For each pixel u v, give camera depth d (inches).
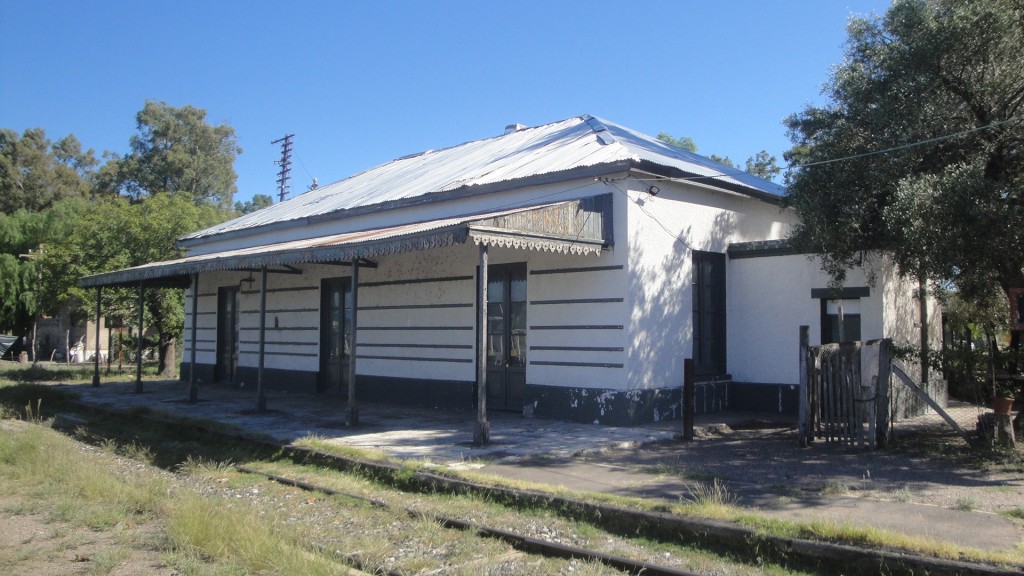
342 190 840.3
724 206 550.0
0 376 956.0
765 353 531.2
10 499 315.3
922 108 391.5
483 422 395.9
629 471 331.6
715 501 266.7
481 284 391.5
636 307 463.8
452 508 286.0
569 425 459.8
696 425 454.3
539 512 276.2
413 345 588.1
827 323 511.5
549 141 640.4
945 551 202.2
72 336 1619.1
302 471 368.2
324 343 682.8
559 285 491.5
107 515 283.6
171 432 494.6
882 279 488.1
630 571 221.5
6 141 2198.6
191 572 215.8
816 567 214.5
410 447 386.6
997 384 421.7
